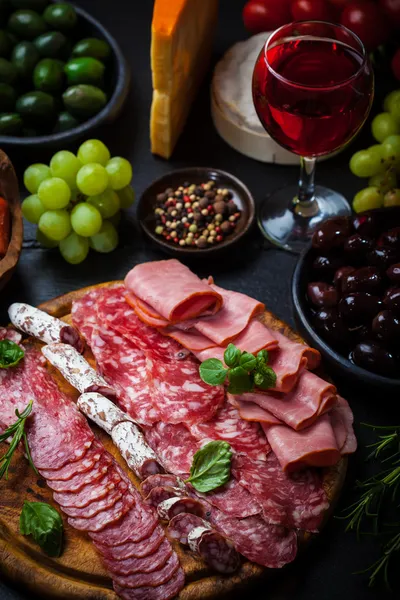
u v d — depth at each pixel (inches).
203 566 31.3
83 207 37.4
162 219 39.0
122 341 35.1
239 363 32.5
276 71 35.2
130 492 32.1
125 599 30.7
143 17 45.3
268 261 39.0
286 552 31.2
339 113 34.0
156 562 30.9
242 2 45.8
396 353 33.9
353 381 34.0
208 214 39.0
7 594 31.9
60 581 31.1
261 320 36.1
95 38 41.9
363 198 38.7
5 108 40.2
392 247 34.5
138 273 35.4
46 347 34.5
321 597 31.9
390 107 40.2
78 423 33.2
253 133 40.4
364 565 32.4
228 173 39.9
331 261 35.6
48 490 32.7
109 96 41.7
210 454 32.2
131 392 33.9
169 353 34.5
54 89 40.4
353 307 33.8
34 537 31.3
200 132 42.1
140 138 42.0
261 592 31.9
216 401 33.4
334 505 32.5
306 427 32.6
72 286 38.4
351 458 34.2
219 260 39.0
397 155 39.0
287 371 32.9
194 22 40.0
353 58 35.3
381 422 35.1
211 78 43.7
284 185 40.9
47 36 40.8
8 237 36.3
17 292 38.2
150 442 33.1
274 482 32.1
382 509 33.3
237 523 31.6
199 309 34.4
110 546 31.0
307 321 34.6
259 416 32.7
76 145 40.2
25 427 33.1
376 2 41.4
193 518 31.2
